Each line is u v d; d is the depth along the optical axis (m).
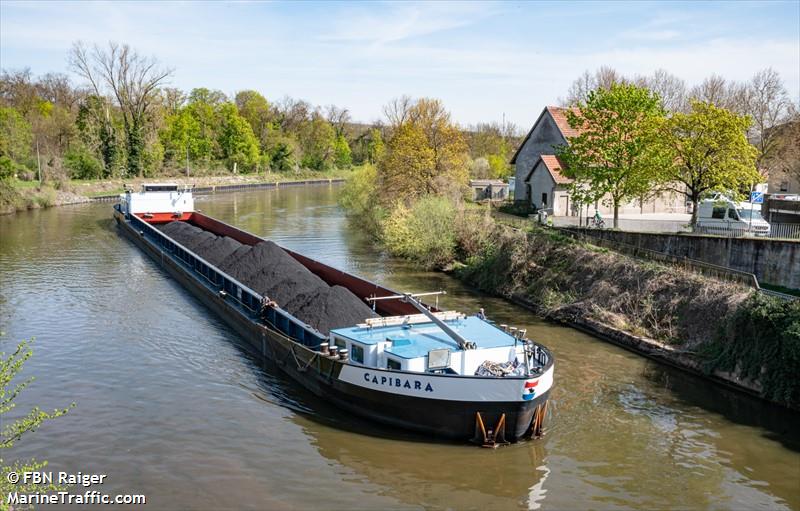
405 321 14.27
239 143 95.88
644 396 14.69
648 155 24.89
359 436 12.49
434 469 11.30
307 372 14.52
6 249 32.78
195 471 11.11
